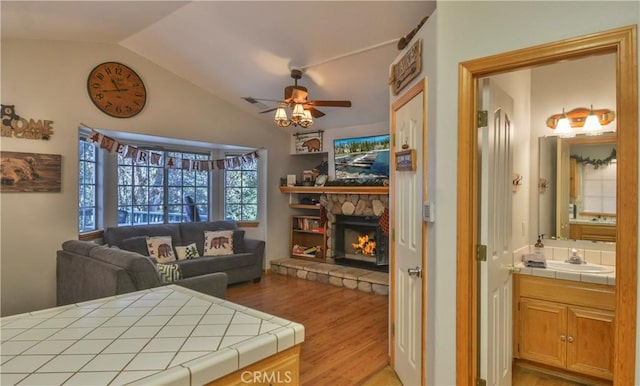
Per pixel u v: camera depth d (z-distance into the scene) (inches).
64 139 149.2
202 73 180.7
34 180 141.1
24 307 139.6
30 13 114.2
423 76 82.1
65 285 128.3
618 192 57.4
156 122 178.2
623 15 57.4
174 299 60.2
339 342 126.5
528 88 120.6
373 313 156.3
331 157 227.8
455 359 73.9
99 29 140.3
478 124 74.2
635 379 56.2
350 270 205.6
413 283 89.7
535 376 104.8
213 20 133.2
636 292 55.9
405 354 95.7
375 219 212.4
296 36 135.1
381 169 204.7
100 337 43.8
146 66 174.6
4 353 39.3
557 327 101.7
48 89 145.0
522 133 114.7
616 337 58.0
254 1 118.0
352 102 187.3
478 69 70.7
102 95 159.9
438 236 76.0
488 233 74.3
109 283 103.2
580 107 115.3
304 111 147.2
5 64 134.7
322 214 228.8
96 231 174.4
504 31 67.7
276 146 238.4
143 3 119.1
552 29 63.1
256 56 154.8
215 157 230.7
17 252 138.2
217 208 232.2
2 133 134.0
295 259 238.8
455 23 73.4
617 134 57.7
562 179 117.4
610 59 110.6
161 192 208.2
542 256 108.2
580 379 101.0
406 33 124.8
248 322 48.9
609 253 109.6
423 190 82.1
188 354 38.8
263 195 235.0
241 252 208.4
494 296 78.8
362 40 133.3
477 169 74.4
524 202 117.6
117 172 188.7
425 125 80.8
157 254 179.5
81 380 33.5
